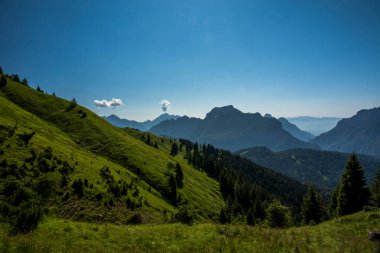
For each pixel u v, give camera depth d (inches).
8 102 4557.1
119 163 4643.2
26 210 721.0
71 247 594.2
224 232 853.2
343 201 2351.1
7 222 707.4
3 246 534.9
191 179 6063.0
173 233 813.2
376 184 3277.6
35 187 1867.6
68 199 2097.7
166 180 4584.2
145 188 3909.9
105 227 841.5
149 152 5698.8
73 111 5994.1
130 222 1977.1
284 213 2504.9
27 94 6328.7
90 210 2102.6
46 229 725.3
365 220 1132.5
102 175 2878.9
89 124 5610.2
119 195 2628.0
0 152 2137.1
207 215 4372.5
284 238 812.6
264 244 744.3
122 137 5674.2
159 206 3100.4
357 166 2336.4
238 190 6943.9
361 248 702.5
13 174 1882.4
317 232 948.0
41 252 533.3
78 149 3873.0
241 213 5438.0
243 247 716.0
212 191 6373.0
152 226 946.7
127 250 626.5
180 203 4227.4
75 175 2475.4
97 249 597.9
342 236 864.3
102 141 5167.3
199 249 678.5
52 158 2496.3
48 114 5693.9
